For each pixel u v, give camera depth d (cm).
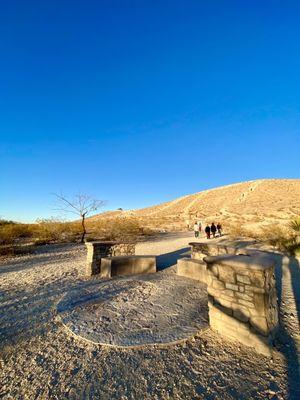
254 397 260
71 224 2305
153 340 374
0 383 294
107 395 271
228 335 374
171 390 275
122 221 2681
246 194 5625
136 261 805
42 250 1409
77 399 266
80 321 449
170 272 804
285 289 612
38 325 446
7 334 414
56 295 610
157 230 2631
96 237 1930
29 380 298
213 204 5709
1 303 562
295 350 341
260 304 338
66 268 933
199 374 299
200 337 381
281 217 2858
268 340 332
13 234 1797
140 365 320
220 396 263
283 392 265
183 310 479
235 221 2967
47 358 343
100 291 621
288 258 995
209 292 408
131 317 457
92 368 318
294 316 450
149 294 581
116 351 354
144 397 266
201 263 703
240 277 362
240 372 300
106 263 785
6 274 854
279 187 5681
